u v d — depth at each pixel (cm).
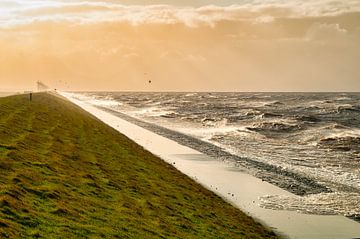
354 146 7662
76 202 2664
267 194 4175
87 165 4097
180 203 3369
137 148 6550
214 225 2941
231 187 4409
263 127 11000
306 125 11594
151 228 2514
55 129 6544
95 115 13712
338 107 19388
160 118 14212
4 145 3950
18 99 12275
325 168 5578
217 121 13125
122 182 3666
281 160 6150
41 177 3055
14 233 1883
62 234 2048
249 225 3147
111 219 2505
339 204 3881
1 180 2675
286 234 3047
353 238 2997
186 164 5653
